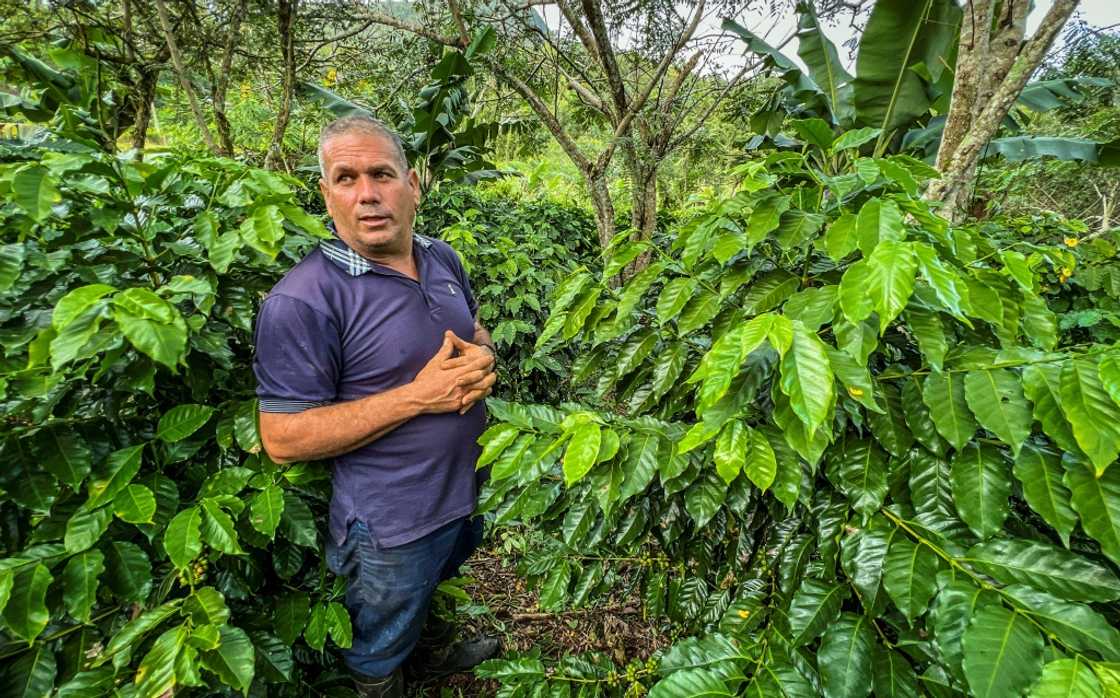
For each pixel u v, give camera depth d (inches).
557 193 289.7
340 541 46.8
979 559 25.7
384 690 52.7
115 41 135.3
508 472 34.7
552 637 71.6
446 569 58.6
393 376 45.6
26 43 143.8
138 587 37.5
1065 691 19.1
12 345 35.9
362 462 45.7
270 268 50.4
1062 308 81.0
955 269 29.8
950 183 66.8
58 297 40.3
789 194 37.2
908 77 105.7
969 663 20.9
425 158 157.2
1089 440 22.4
